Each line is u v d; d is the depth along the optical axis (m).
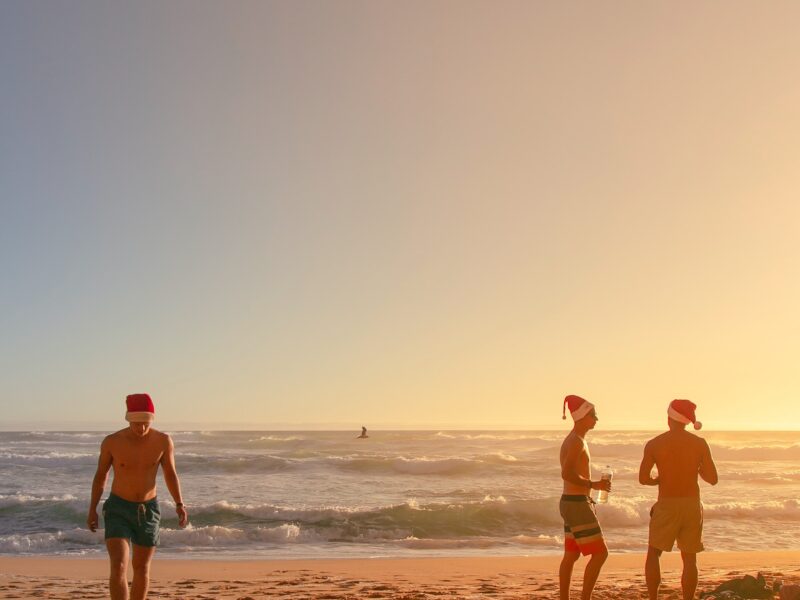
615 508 19.38
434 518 18.56
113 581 5.46
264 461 35.38
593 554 5.98
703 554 13.80
